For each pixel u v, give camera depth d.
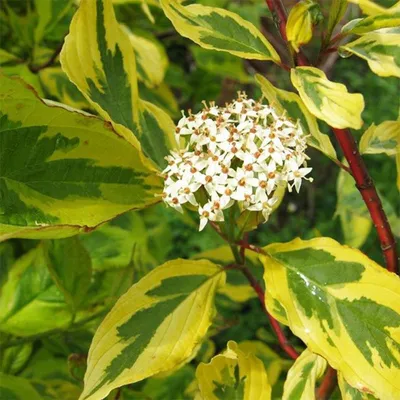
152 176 0.29
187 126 0.29
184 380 0.42
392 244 0.29
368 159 0.93
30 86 0.25
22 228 0.26
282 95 0.30
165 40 0.64
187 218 0.48
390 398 0.25
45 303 0.37
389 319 0.26
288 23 0.27
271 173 0.27
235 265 0.30
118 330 0.27
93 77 0.29
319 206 0.94
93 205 0.28
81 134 0.28
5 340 0.38
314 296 0.27
